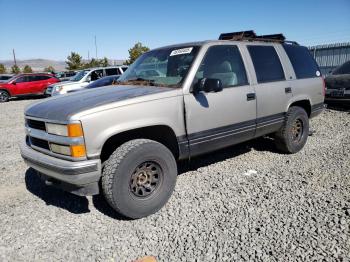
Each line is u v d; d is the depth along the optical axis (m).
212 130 4.01
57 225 3.38
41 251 2.92
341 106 9.49
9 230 3.30
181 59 4.06
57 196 4.12
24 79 19.92
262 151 5.66
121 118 3.21
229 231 3.08
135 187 3.36
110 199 3.22
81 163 3.02
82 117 3.02
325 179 4.25
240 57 4.47
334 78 9.33
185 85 3.74
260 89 4.58
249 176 4.49
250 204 3.61
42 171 3.40
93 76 15.07
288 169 4.71
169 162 3.56
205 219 3.33
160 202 3.52
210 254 2.74
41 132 3.41
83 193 3.16
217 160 5.26
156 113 3.46
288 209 3.45
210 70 4.04
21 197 4.12
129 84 4.25
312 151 5.59
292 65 5.30
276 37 5.51
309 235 2.94
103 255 2.81
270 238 2.93
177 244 2.91
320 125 7.77
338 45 17.22
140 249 2.87
